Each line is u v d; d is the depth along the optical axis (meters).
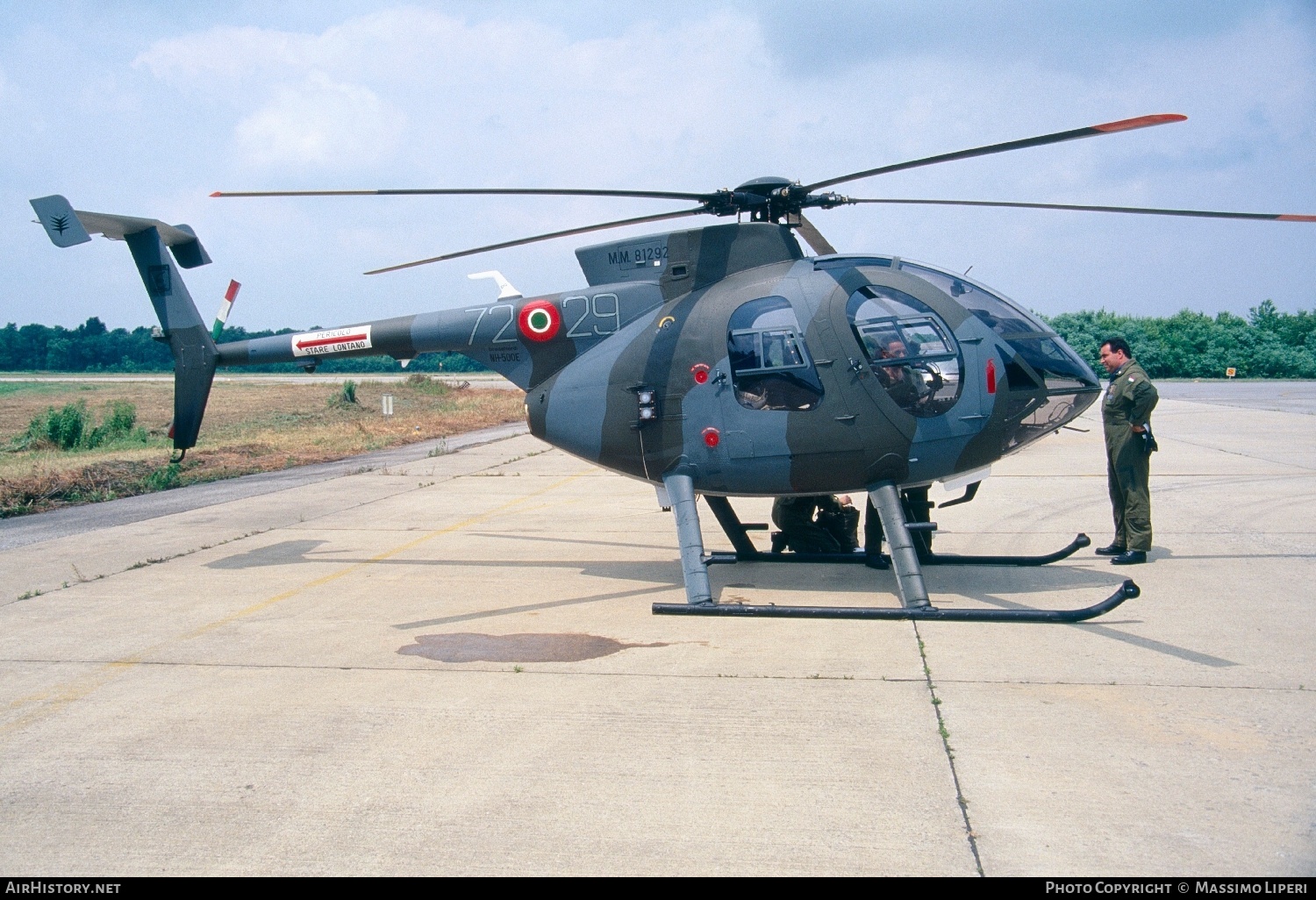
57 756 4.55
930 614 6.27
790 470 6.91
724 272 7.31
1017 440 6.97
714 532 10.33
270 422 32.22
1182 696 4.90
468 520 11.48
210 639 6.48
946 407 6.68
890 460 6.74
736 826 3.67
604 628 6.54
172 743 4.68
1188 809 3.70
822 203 7.33
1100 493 12.09
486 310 8.12
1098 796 3.83
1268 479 12.73
